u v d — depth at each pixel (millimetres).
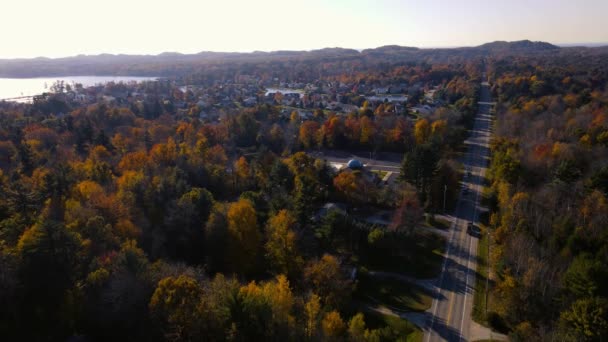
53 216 83438
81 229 74562
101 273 61531
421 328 70125
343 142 175125
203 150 145250
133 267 61062
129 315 55688
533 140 143500
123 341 54906
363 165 148500
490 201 114625
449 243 97312
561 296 68812
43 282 58906
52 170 112312
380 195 115875
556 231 84000
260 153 145750
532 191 107938
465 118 196375
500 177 117375
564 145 126375
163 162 132875
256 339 51594
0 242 65875
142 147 159125
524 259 76375
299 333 55375
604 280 64625
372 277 85250
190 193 96000
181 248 85438
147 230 87375
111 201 87812
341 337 58125
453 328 70000
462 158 156500
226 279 74688
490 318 70500
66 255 61938
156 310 53156
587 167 118375
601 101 188250
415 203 105500
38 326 57562
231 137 180250
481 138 183125
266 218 97062
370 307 76375
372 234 89375
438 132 159125
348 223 92688
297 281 79188
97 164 119000
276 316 55594
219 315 52344
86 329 58688
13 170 125438
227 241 84062
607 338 56938
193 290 54031
